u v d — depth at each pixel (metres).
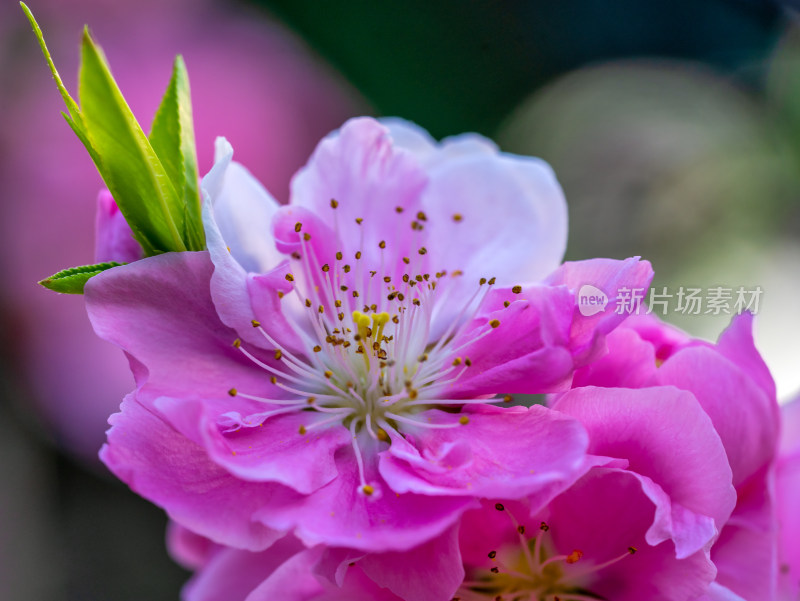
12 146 0.29
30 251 0.29
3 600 0.28
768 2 0.30
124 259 0.17
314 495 0.16
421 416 0.17
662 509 0.16
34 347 0.29
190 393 0.17
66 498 0.30
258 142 0.29
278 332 0.17
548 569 0.17
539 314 0.17
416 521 0.16
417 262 0.18
